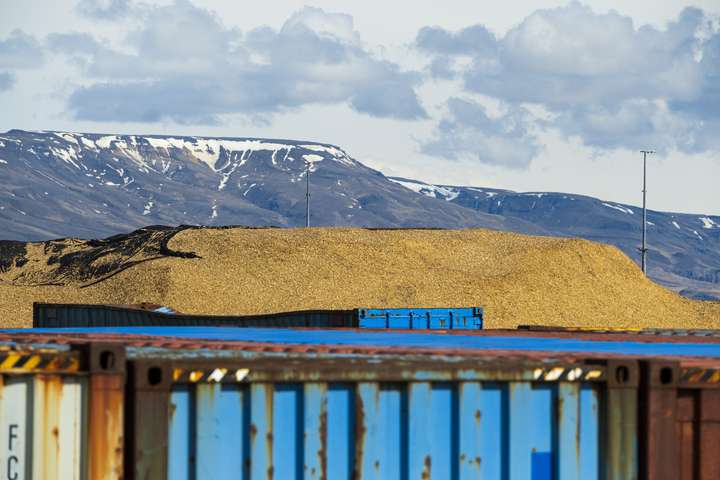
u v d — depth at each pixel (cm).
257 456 2611
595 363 2859
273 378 2609
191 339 4144
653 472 2839
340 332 5359
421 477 2706
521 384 2778
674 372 2852
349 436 2675
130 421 2562
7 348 2836
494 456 2766
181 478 2581
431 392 2722
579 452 2816
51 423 2544
